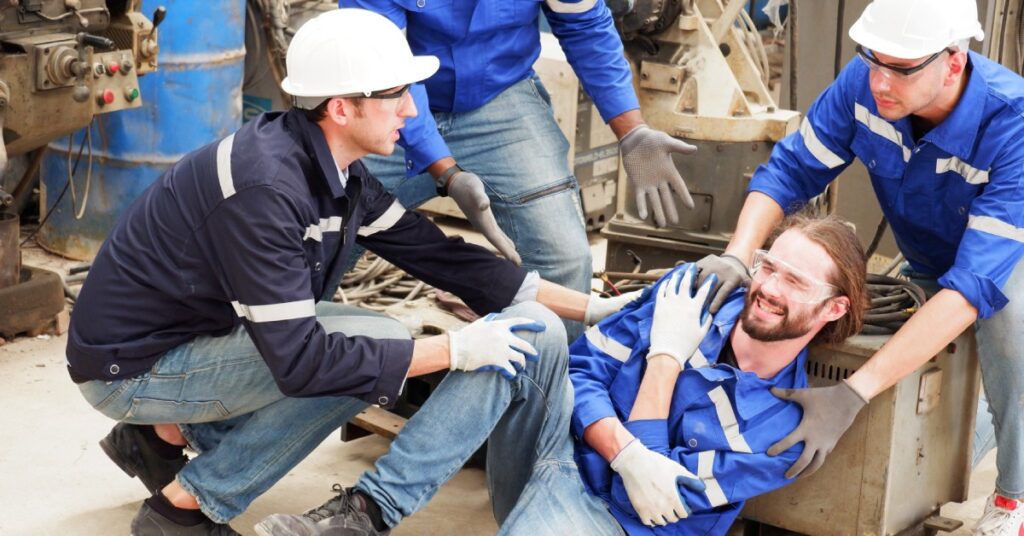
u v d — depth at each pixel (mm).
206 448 2736
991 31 3939
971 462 2998
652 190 3139
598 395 2635
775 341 2576
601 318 2820
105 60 3963
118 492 3086
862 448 2695
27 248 4785
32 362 3811
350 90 2314
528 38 3105
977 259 2586
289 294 2314
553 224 3125
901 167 2791
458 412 2521
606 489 2619
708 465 2559
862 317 2660
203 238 2367
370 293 3859
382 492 2520
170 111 4500
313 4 5090
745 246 2879
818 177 2996
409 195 3207
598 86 3182
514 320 2539
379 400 2439
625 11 3775
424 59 2455
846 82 2842
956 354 2855
